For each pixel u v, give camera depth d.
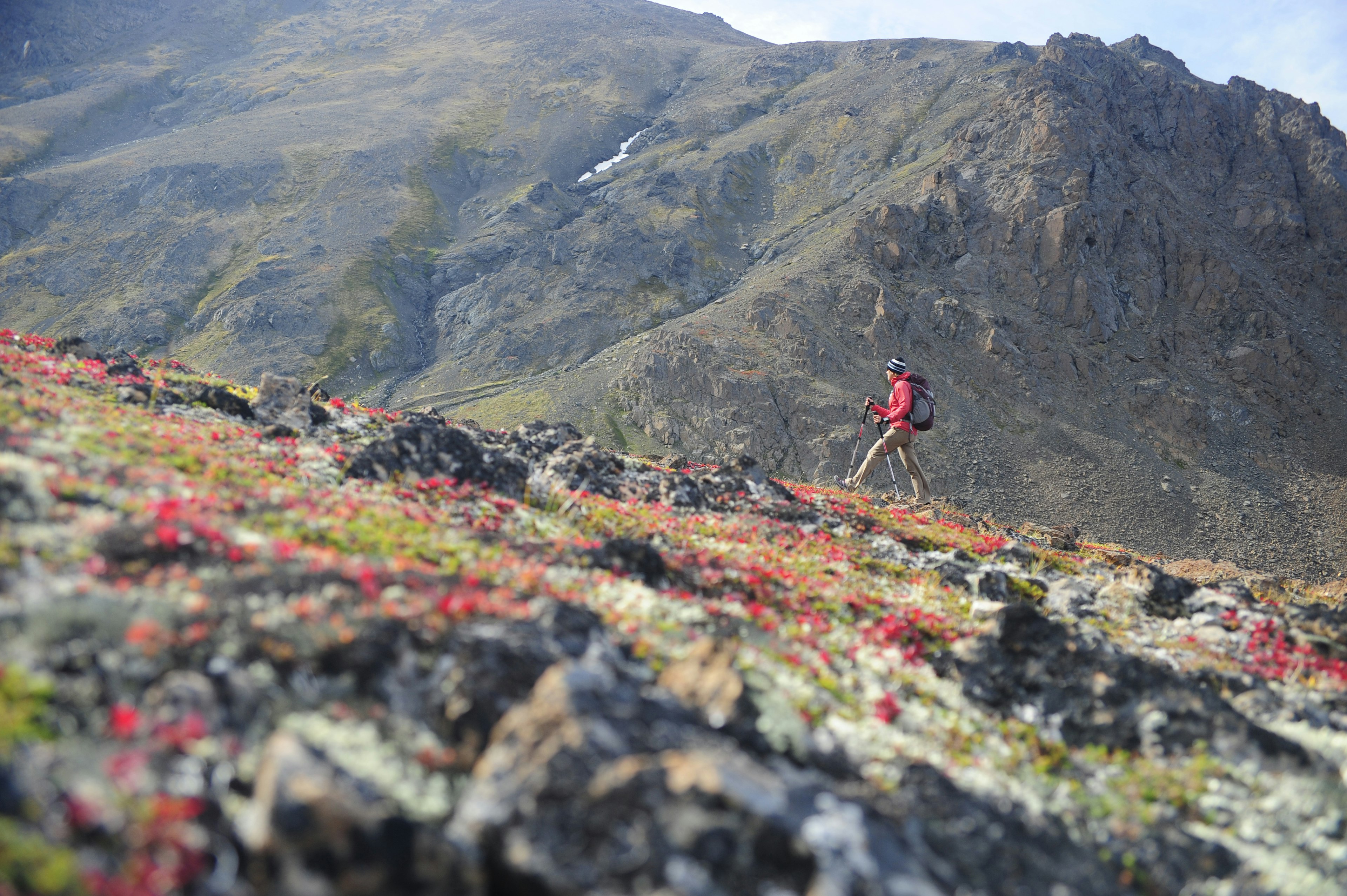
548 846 4.53
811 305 175.50
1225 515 146.12
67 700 5.01
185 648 5.59
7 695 4.77
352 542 8.78
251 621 6.02
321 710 5.54
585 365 188.00
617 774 4.86
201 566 7.02
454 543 9.45
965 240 192.75
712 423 154.62
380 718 5.62
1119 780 7.68
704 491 17.06
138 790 4.40
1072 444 155.38
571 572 9.27
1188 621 12.96
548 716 5.29
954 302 176.12
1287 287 199.00
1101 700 8.65
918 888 4.72
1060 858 6.06
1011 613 9.62
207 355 198.38
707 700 6.49
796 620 10.07
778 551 13.51
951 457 149.38
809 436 149.38
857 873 4.59
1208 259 189.88
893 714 7.95
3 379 12.12
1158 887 6.15
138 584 6.45
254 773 4.88
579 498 14.16
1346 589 17.36
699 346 165.38
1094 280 181.38
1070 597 13.41
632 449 156.00
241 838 4.44
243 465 11.30
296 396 16.56
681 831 4.62
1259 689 9.70
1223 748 8.02
